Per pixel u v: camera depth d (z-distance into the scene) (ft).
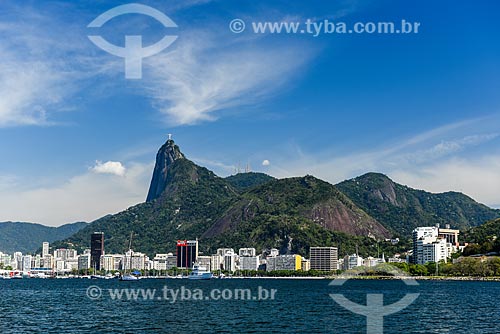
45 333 405.18
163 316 518.37
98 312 563.48
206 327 437.58
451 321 477.77
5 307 641.40
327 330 419.33
